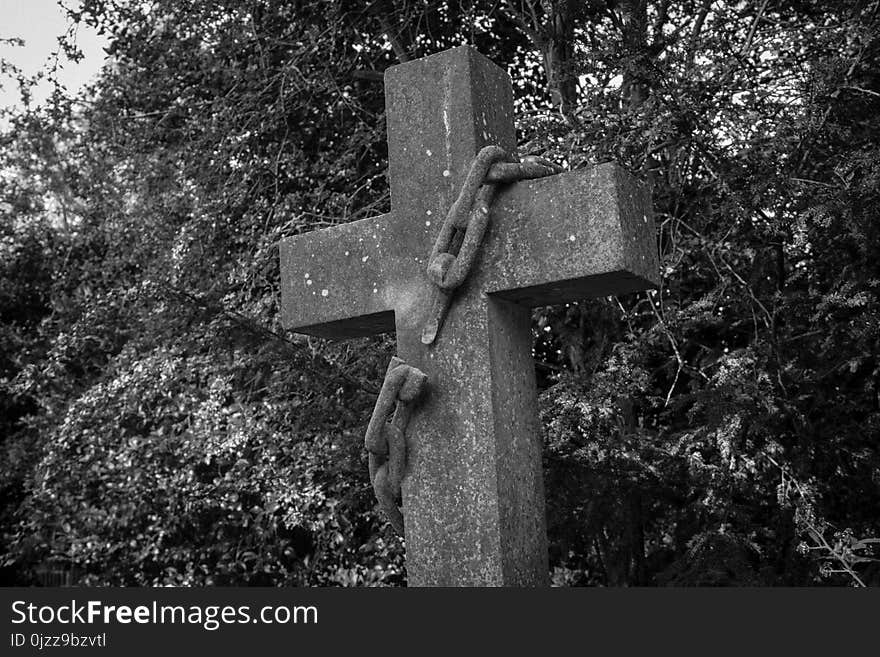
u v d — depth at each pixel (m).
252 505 6.32
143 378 6.55
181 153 6.98
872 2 4.18
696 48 4.28
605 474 3.86
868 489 3.92
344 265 2.87
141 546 6.59
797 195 3.72
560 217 2.56
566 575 4.92
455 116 2.73
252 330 4.31
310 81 6.35
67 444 6.96
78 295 8.22
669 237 4.58
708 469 3.74
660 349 4.83
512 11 5.71
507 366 2.63
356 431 4.23
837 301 3.75
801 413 3.88
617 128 4.26
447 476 2.55
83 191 8.90
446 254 2.63
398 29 6.36
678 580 3.63
